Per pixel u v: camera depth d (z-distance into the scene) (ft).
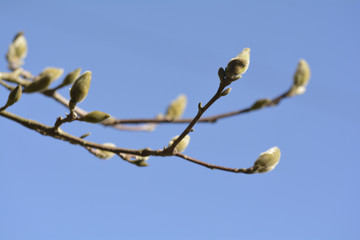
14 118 2.52
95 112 2.48
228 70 2.33
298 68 3.19
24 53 2.98
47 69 2.83
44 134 2.53
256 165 2.55
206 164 2.54
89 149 2.71
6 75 2.70
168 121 3.25
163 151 2.52
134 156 2.66
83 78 2.46
